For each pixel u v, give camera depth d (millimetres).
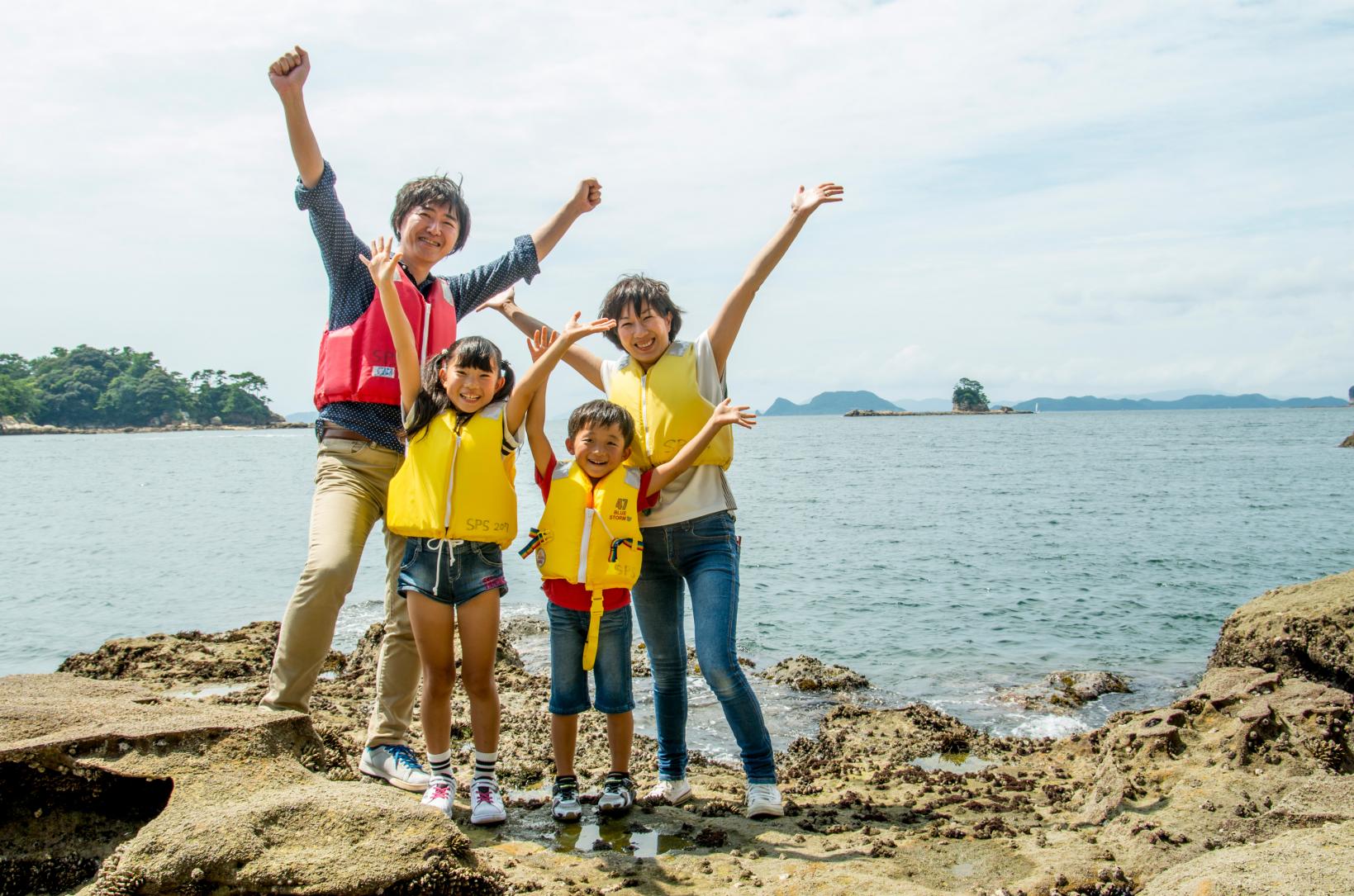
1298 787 4492
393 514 4316
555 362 4508
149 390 156750
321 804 3293
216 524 23203
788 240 4742
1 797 3518
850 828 4535
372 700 7176
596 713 6730
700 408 4695
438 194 4766
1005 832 4477
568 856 4004
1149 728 5188
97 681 4703
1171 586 14000
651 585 4777
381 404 4594
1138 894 3588
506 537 4375
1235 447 61125
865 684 8672
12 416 142750
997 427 135125
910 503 26500
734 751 6438
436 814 3322
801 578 14859
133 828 3543
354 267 4766
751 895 3566
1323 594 6801
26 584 14805
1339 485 30781
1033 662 9852
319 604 4312
